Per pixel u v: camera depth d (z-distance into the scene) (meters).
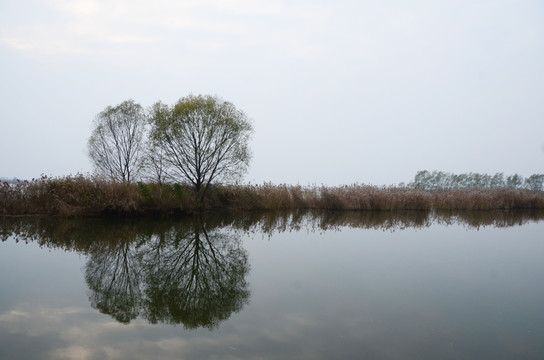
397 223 17.84
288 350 4.49
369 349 4.54
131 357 4.27
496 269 8.88
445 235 14.29
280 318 5.59
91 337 4.83
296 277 8.08
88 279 7.64
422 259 9.94
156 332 5.04
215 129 19.27
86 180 16.00
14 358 4.20
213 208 20.94
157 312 5.88
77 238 11.72
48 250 10.13
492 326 5.35
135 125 21.70
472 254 10.66
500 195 26.80
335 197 23.23
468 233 14.87
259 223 17.00
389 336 4.94
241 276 8.16
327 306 6.14
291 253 10.68
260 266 9.10
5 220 14.29
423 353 4.46
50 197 15.70
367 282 7.64
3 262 8.77
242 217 18.73
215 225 15.55
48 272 8.03
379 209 23.31
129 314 5.76
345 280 7.80
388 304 6.27
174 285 7.50
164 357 4.28
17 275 7.72
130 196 16.19
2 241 11.04
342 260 9.74
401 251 11.02
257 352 4.43
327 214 21.12
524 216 22.39
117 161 21.62
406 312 5.88
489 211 25.17
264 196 22.31
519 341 4.84
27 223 13.88
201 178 20.11
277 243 12.24
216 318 5.59
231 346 4.59
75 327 5.16
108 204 15.68
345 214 21.33
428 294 6.86
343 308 6.04
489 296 6.78
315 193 24.03
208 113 19.09
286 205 22.98
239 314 5.77
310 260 9.77
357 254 10.52
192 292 7.00
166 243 11.63
